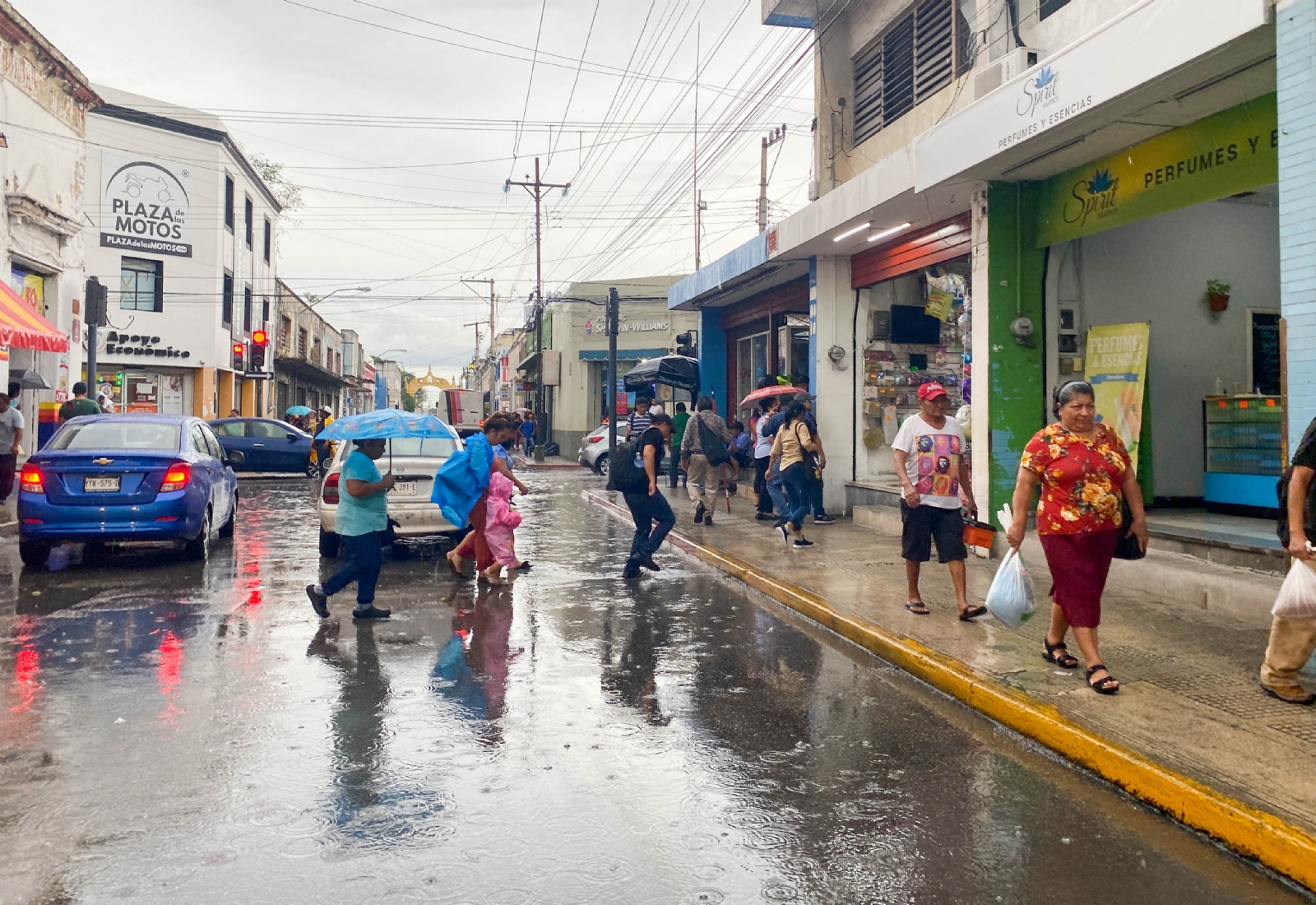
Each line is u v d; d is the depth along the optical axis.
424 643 6.79
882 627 6.88
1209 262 10.15
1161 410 9.87
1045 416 9.65
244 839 3.60
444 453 11.16
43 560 9.86
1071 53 7.23
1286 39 5.58
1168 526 8.50
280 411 42.16
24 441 17.44
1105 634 6.47
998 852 3.64
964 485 7.28
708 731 4.99
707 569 10.15
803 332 16.47
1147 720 4.78
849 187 11.20
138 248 28.97
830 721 5.18
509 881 3.32
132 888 3.22
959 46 10.88
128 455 9.44
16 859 3.42
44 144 17.06
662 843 3.64
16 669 5.94
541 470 29.33
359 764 4.39
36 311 17.34
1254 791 3.89
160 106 29.81
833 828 3.81
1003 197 9.45
